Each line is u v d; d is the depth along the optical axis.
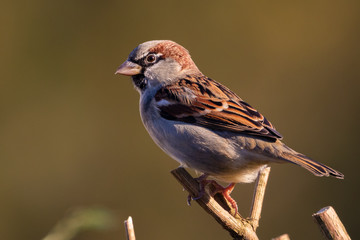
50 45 14.35
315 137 13.74
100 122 14.07
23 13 14.38
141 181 13.52
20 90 14.15
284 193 12.40
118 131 13.98
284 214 12.32
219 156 6.90
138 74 7.83
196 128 7.04
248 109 7.12
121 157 13.82
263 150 6.73
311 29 14.45
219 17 14.43
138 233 12.94
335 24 14.54
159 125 7.27
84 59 14.31
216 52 14.43
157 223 12.95
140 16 14.44
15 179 13.75
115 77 14.19
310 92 14.15
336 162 13.34
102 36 14.39
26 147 13.97
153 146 13.62
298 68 14.29
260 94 14.26
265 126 6.92
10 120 14.02
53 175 13.87
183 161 7.14
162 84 7.67
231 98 7.27
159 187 13.34
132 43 14.38
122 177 13.67
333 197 12.25
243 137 6.85
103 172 13.80
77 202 13.64
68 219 6.97
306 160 6.59
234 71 14.36
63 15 14.41
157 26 14.41
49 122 14.12
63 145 14.01
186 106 7.18
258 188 6.48
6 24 14.29
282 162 6.73
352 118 13.74
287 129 13.97
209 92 7.33
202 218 12.66
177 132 7.09
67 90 14.23
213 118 7.03
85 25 14.39
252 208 6.38
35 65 14.25
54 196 13.70
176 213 12.91
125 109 14.02
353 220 12.10
